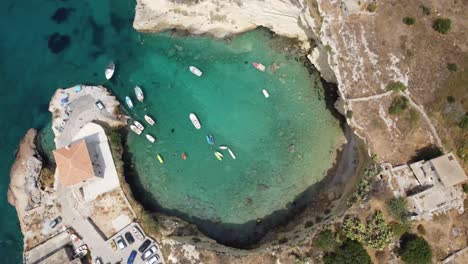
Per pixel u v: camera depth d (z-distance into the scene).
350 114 47.69
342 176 51.34
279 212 51.88
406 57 47.09
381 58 47.28
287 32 53.09
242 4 51.19
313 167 52.03
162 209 53.31
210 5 52.09
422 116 46.69
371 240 45.75
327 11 47.78
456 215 45.75
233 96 54.09
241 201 52.47
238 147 53.31
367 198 46.44
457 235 45.53
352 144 51.03
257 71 54.00
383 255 46.06
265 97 53.53
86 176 50.44
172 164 53.84
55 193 53.84
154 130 54.62
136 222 52.12
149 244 51.16
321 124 52.44
